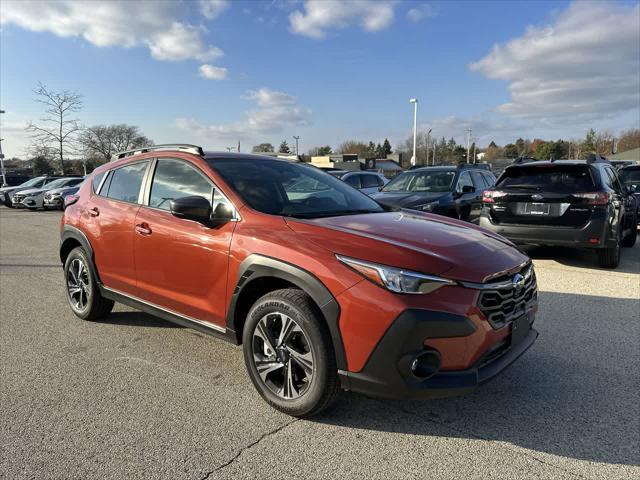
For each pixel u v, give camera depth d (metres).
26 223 15.76
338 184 4.31
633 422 2.86
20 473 2.39
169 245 3.60
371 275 2.57
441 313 2.48
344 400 3.16
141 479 2.36
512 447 2.62
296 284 2.78
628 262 7.61
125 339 4.29
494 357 2.78
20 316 5.00
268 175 3.83
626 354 3.85
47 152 35.78
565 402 3.11
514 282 2.85
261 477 2.37
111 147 54.53
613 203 6.63
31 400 3.16
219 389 3.32
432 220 3.59
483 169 10.67
